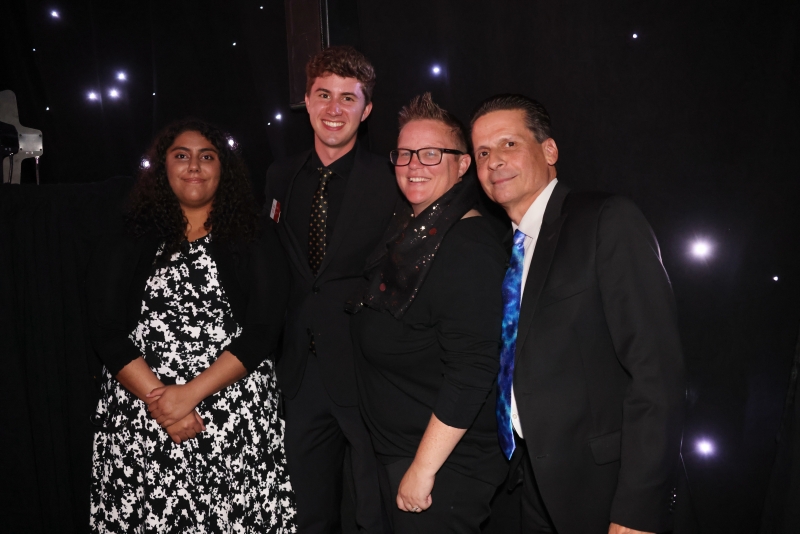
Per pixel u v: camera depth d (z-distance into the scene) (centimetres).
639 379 134
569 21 198
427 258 159
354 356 183
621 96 192
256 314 190
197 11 279
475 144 158
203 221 194
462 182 167
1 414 216
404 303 158
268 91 273
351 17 254
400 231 175
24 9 289
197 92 281
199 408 185
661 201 189
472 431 164
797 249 172
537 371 145
